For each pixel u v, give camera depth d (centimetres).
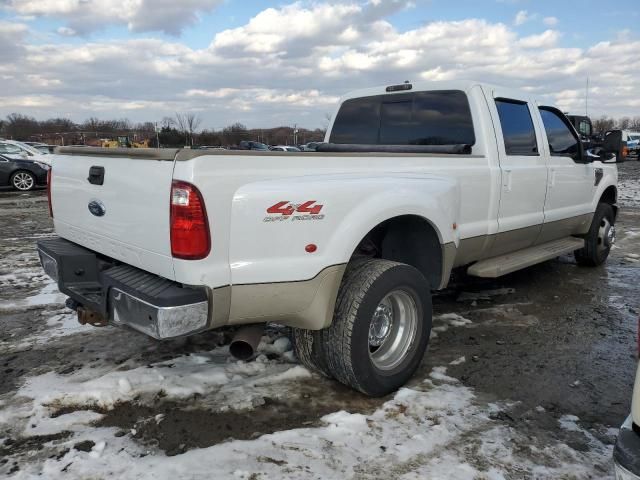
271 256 280
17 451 270
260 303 284
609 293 568
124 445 276
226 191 264
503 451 275
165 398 323
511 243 496
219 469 255
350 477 252
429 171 379
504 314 496
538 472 259
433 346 418
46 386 336
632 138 3706
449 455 271
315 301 300
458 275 624
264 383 344
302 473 254
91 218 329
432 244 378
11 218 1099
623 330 457
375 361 335
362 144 536
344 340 310
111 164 300
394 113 510
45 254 354
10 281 591
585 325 469
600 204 655
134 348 399
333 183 302
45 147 2683
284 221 281
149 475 250
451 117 464
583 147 593
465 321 475
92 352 392
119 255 306
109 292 294
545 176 516
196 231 256
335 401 325
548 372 373
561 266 693
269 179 281
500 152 455
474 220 430
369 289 312
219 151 262
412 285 336
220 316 274
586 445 284
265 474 253
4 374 356
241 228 270
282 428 295
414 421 303
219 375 351
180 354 387
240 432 290
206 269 262
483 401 329
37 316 473
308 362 342
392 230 388
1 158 1656
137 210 283
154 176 268
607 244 684
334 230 301
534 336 441
